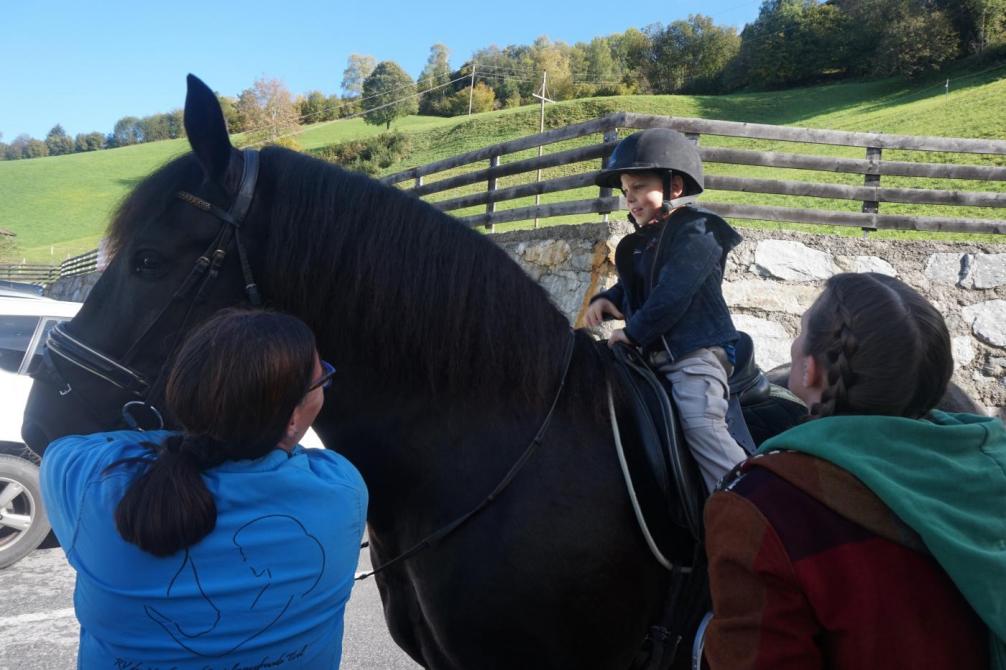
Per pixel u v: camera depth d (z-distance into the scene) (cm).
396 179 995
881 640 95
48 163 6575
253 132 5550
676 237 176
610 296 207
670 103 4669
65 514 118
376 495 169
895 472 101
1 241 4128
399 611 173
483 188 2608
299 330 123
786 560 98
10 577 438
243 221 162
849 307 112
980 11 4228
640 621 163
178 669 112
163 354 161
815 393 119
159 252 159
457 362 162
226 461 118
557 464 159
